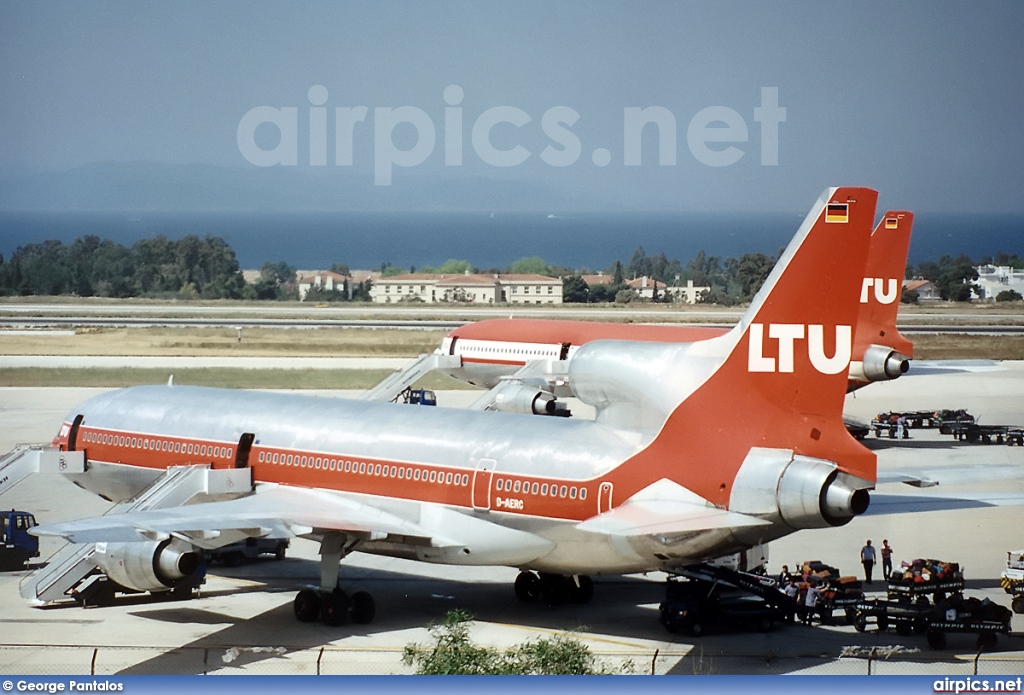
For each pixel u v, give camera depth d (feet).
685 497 205.77
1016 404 568.41
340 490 251.39
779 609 226.79
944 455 433.89
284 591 262.26
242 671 199.41
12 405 540.11
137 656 209.26
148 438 285.43
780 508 194.29
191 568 226.58
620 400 219.82
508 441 231.91
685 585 227.81
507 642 217.97
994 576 266.57
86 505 346.13
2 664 203.41
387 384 484.33
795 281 197.98
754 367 201.98
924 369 502.79
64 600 253.85
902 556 288.10
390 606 247.29
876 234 422.82
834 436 193.98
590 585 250.16
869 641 218.59
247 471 264.31
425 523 237.86
